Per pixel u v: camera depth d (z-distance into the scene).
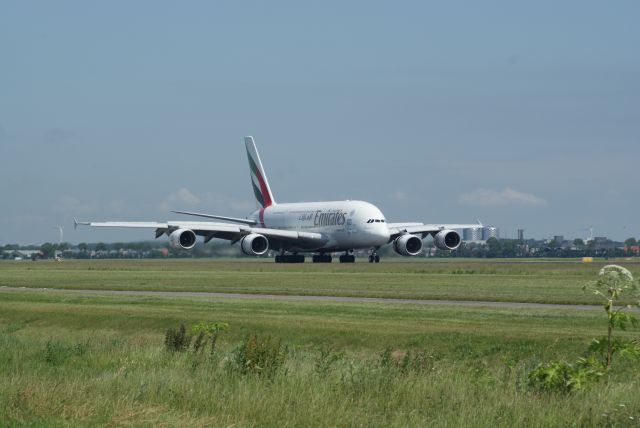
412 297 69.31
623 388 28.27
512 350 41.59
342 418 25.83
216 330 43.62
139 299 71.56
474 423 25.00
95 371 35.84
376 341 45.78
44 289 88.56
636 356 29.77
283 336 48.88
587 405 26.31
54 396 28.06
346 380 30.59
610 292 29.36
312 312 58.19
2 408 27.02
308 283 89.00
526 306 61.12
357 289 78.88
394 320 52.50
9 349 42.81
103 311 61.56
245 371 32.50
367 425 25.50
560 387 28.62
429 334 45.88
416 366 31.94
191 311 60.25
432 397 27.88
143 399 28.47
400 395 28.42
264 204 173.75
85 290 85.62
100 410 26.80
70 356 40.81
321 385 29.31
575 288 77.44
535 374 29.20
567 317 52.44
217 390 28.67
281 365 32.62
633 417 25.11
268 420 25.78
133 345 44.84
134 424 25.42
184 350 39.31
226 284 89.31
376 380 29.81
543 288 77.81
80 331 57.44
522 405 26.34
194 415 26.39
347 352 44.53
